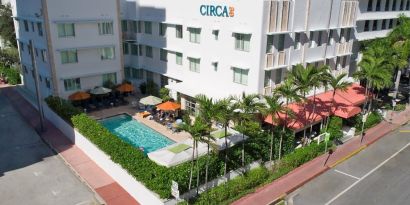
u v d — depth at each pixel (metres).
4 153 32.69
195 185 25.05
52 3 39.00
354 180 28.88
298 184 27.89
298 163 30.66
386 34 52.44
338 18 40.91
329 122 36.09
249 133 29.19
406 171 30.30
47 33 39.38
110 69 46.06
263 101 34.31
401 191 27.20
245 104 27.23
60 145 34.25
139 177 24.44
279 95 29.88
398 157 32.97
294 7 34.69
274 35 33.81
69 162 30.81
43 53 42.03
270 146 30.08
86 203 25.17
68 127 35.12
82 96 41.78
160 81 48.22
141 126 39.41
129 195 25.97
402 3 55.28
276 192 26.77
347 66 45.94
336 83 34.66
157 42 46.25
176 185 22.59
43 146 34.25
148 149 33.94
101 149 29.31
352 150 34.22
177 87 40.88
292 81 30.94
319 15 37.97
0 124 39.62
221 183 26.84
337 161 31.89
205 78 39.97
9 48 60.12
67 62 41.88
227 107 26.06
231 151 27.41
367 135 37.94
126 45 50.38
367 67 38.09
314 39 38.72
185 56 42.06
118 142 28.89
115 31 45.19
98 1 42.62
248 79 34.75
